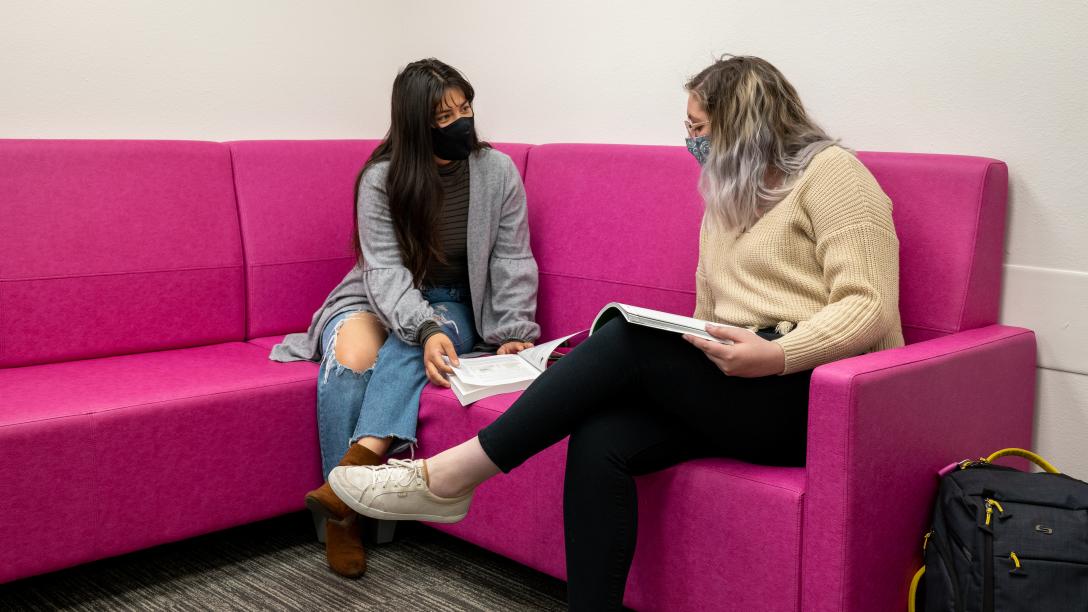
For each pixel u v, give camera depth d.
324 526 2.15
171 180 2.34
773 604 1.47
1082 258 1.75
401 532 2.24
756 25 2.19
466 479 1.62
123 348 2.27
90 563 2.07
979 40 1.84
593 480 1.51
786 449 1.56
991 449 1.71
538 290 2.37
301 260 2.54
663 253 2.11
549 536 1.81
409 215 2.15
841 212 1.55
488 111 2.90
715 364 1.50
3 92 2.29
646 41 2.42
